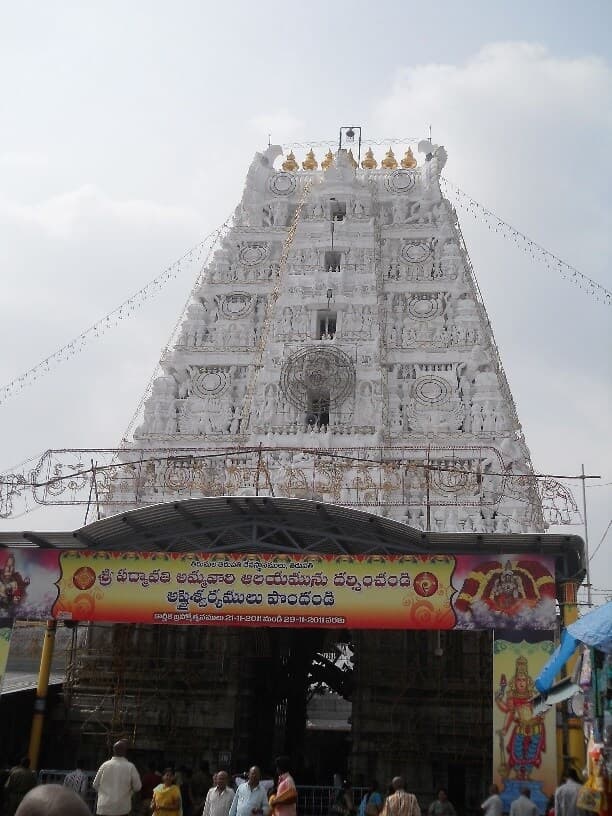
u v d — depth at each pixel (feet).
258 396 166.71
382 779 117.80
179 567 100.07
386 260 189.98
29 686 121.70
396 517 145.38
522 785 89.51
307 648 160.66
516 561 96.07
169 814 68.39
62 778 97.55
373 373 168.45
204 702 123.65
